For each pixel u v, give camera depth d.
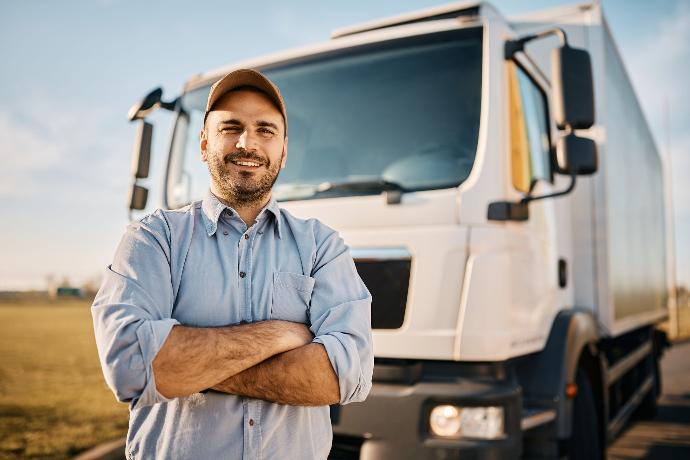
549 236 3.85
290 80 3.86
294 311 1.76
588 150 3.00
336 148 3.54
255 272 1.73
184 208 1.80
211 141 1.78
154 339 1.50
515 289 3.15
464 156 3.19
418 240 3.02
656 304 7.84
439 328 2.91
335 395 1.66
